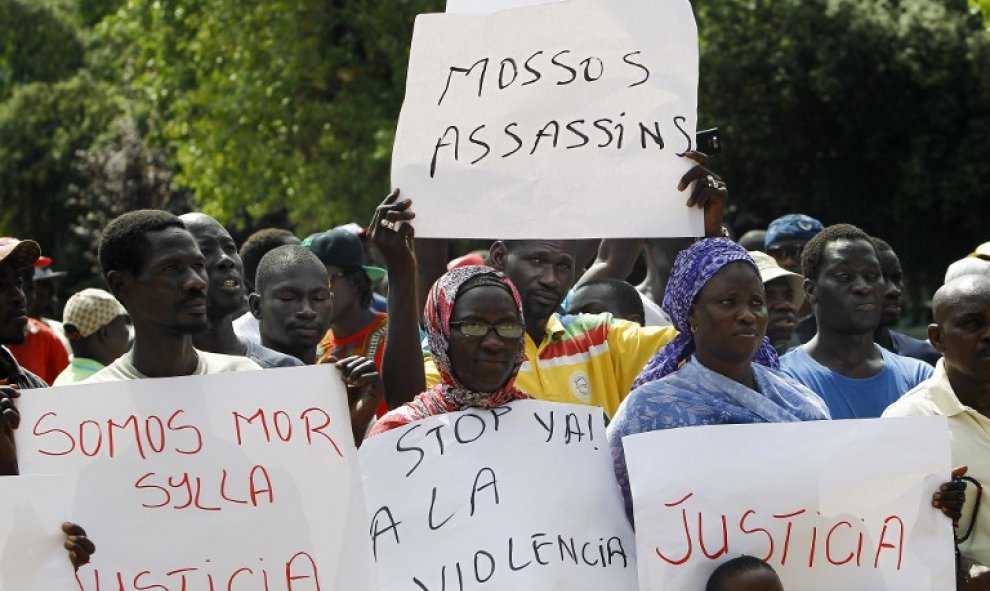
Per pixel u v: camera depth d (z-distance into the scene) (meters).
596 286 6.86
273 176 24.95
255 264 7.92
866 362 6.38
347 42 24.48
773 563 4.42
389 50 23.00
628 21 5.09
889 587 4.46
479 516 4.38
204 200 26.30
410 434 4.45
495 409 4.52
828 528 4.45
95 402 4.26
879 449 4.50
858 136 23.91
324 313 6.38
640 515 4.39
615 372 5.74
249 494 4.29
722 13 23.64
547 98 5.08
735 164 24.17
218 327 6.27
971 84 22.45
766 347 5.20
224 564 4.25
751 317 4.63
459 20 5.14
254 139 24.67
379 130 22.86
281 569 4.27
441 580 4.33
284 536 4.29
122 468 4.24
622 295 6.81
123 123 33.75
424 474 4.41
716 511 4.40
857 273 6.32
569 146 5.05
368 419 4.52
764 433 4.47
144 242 4.57
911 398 5.16
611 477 4.54
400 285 5.09
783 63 23.25
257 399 4.34
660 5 5.09
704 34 23.73
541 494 4.44
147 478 4.25
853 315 6.30
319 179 24.08
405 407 4.60
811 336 8.00
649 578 4.36
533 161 5.05
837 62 22.59
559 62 5.10
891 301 7.50
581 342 5.77
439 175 5.07
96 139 38.53
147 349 4.65
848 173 24.20
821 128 23.95
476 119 5.09
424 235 5.05
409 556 4.36
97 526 4.19
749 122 23.78
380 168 23.67
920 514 4.50
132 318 4.66
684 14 5.09
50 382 9.30
